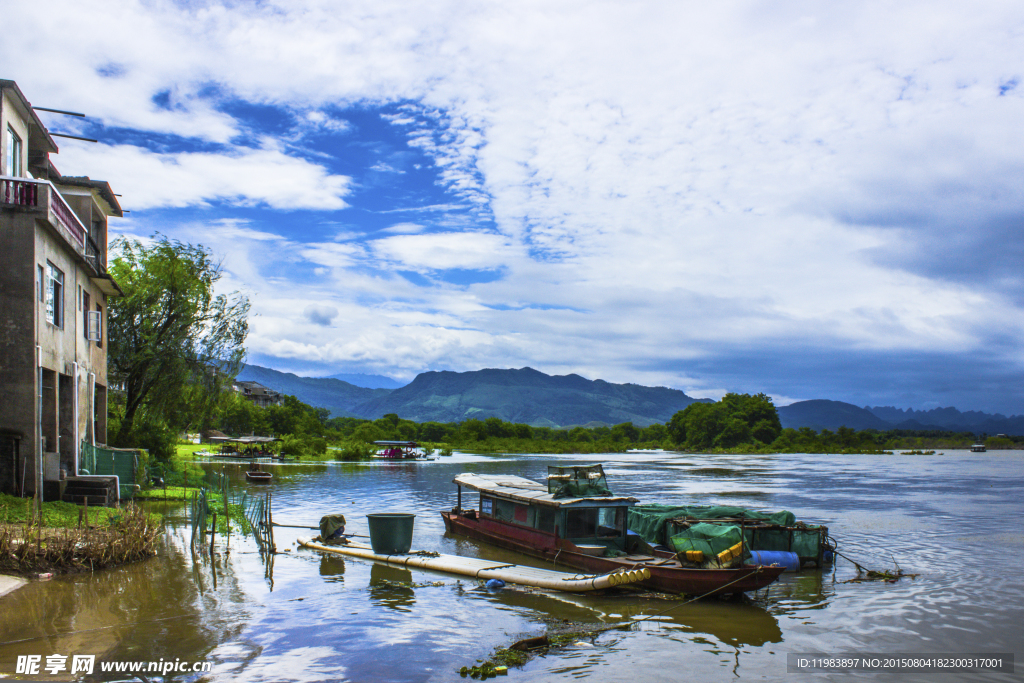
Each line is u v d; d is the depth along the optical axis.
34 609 12.77
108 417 37.38
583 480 21.39
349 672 10.78
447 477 56.38
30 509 18.27
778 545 20.23
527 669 11.35
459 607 14.93
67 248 23.44
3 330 19.89
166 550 19.30
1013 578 19.19
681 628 14.06
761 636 13.72
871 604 16.31
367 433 116.12
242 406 103.06
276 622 13.10
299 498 38.12
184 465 44.16
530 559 21.27
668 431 175.88
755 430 154.12
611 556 18.92
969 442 195.50
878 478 60.94
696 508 22.42
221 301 41.81
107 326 34.72
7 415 19.78
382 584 16.72
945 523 30.27
